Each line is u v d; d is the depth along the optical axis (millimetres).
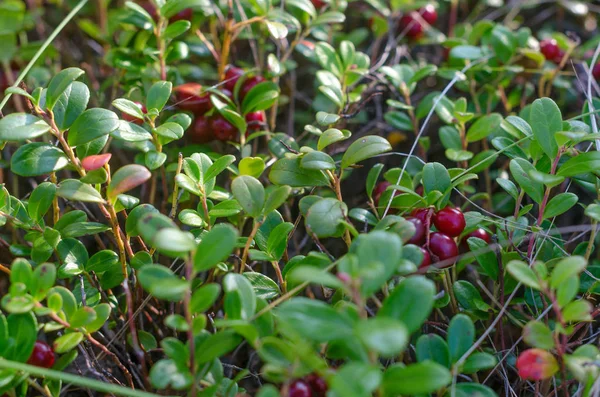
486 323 375
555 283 310
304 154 358
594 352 313
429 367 291
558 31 554
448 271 367
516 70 439
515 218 367
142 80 431
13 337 317
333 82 411
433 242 344
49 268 318
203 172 363
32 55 477
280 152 405
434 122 481
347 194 461
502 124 396
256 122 416
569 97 479
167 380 308
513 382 373
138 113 363
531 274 313
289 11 467
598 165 341
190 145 426
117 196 348
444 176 361
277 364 299
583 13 522
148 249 391
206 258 306
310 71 498
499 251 358
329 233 334
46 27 554
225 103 415
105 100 474
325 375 294
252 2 419
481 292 395
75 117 346
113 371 375
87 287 360
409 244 334
